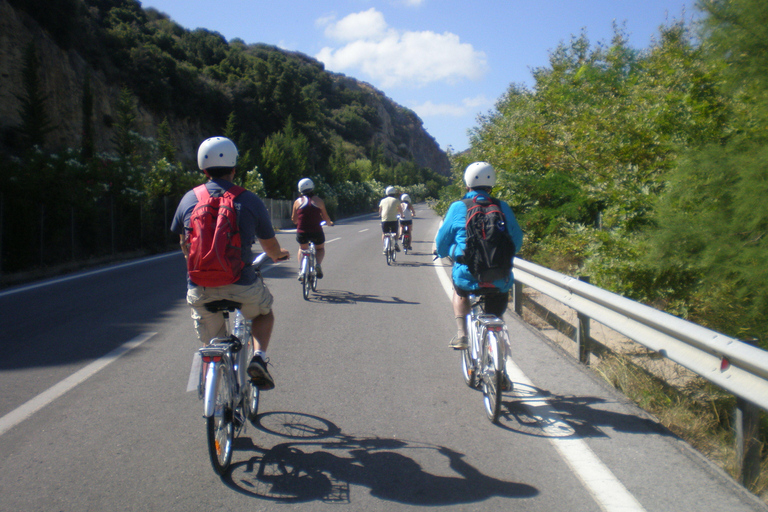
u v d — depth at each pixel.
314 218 10.08
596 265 7.35
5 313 8.52
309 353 6.45
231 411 3.67
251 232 3.71
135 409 4.73
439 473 3.65
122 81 44.78
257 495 3.37
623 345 6.89
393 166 132.38
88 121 28.81
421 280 12.33
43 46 33.84
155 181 21.91
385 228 15.70
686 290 6.64
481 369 4.72
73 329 7.52
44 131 26.14
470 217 4.64
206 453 3.94
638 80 11.76
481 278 4.55
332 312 8.81
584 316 6.09
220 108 65.19
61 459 3.82
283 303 9.57
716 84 8.23
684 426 4.57
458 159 18.62
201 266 3.50
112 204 16.91
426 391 5.20
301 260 9.92
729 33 5.68
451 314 8.70
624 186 7.88
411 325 7.92
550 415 4.60
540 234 12.36
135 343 6.82
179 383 5.39
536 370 5.75
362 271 13.86
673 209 6.25
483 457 3.87
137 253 17.64
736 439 3.67
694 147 6.35
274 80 77.12
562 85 14.49
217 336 3.98
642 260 6.59
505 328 4.52
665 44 9.80
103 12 63.94
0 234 12.11
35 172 13.73
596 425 4.40
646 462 3.77
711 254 5.57
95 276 12.61
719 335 3.73
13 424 4.40
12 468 3.69
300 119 78.00
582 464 3.74
